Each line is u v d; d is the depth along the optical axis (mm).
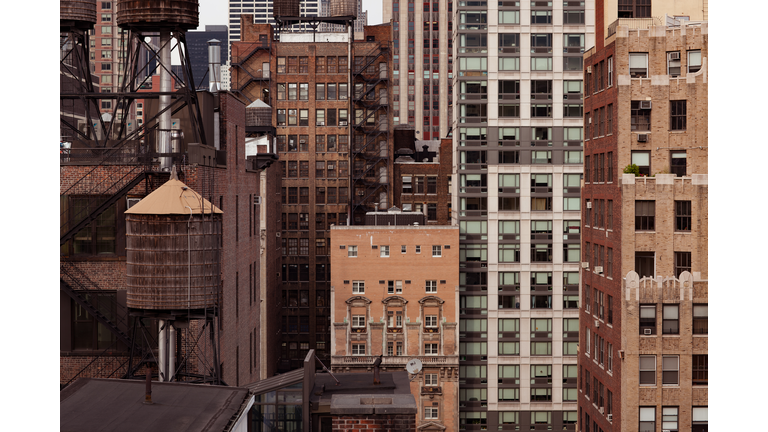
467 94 90938
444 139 110062
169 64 48438
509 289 90125
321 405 31141
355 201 119375
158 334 39344
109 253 45281
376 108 118625
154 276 36938
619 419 49750
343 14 122688
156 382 28516
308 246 120500
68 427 23516
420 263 85375
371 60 119812
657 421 48188
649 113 50781
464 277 90438
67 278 44688
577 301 89875
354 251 85500
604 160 54938
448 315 85438
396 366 85438
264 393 35125
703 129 49562
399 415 26266
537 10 90188
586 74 60438
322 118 120750
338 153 120375
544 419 89875
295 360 119688
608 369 53031
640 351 48250
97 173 45406
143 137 52906
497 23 90375
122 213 45281
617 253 50594
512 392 89875
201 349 45281
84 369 44156
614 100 52281
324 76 120688
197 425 24000
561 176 90312
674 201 48656
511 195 90438
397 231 85250
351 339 85500
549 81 90500
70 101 67625
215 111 54469
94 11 52531
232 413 25406
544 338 89875
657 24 54750
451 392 85688
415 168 111000
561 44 90188
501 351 89938
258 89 121750
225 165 53250
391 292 85688
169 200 37312
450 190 110625
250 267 64625
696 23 51750
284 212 120875
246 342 61719
